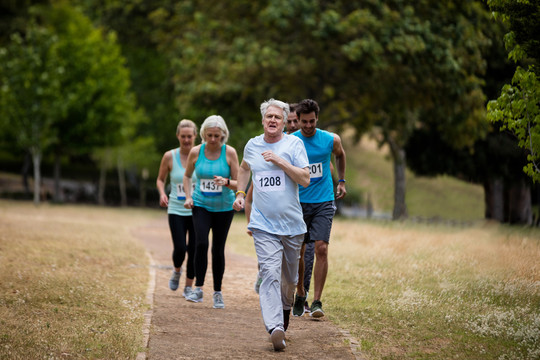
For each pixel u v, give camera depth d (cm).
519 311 1151
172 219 1459
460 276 1528
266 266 976
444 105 4069
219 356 918
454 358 893
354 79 4525
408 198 6347
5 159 10288
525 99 1158
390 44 3859
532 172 1190
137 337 987
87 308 1177
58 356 856
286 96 4781
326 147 1205
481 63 3794
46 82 6059
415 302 1267
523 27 1140
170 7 5766
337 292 1430
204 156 1311
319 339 1027
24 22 8156
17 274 1437
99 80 6675
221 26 4681
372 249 2178
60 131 6712
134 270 1730
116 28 7206
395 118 4491
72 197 8025
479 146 4025
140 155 7588
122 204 7638
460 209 5706
